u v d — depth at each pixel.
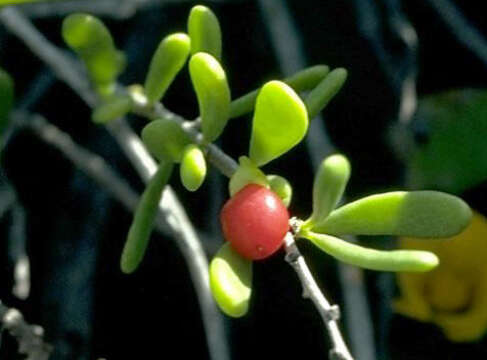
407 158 0.37
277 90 0.20
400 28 0.36
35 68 0.37
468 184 0.35
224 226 0.20
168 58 0.25
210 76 0.21
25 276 0.33
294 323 0.38
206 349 0.38
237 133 0.38
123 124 0.31
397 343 0.38
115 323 0.38
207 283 0.29
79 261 0.36
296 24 0.38
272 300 0.38
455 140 0.36
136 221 0.23
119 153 0.37
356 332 0.31
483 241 0.35
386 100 0.37
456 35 0.37
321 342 0.38
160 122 0.22
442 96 0.37
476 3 0.39
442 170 0.36
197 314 0.38
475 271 0.35
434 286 0.35
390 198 0.21
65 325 0.35
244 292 0.20
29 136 0.37
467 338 0.36
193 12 0.23
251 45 0.38
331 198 0.21
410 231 0.21
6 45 0.37
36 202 0.37
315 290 0.20
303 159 0.38
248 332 0.38
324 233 0.21
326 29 0.37
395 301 0.36
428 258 0.20
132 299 0.38
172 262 0.38
